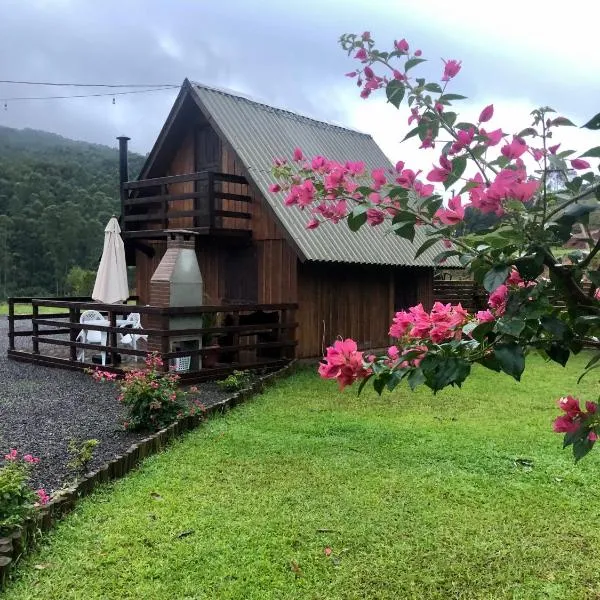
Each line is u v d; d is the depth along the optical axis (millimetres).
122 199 12766
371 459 5184
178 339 8906
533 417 6840
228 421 6508
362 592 3078
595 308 1805
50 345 13445
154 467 4930
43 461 5039
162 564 3311
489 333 1800
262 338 10898
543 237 1704
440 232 2012
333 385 8750
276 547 3537
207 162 12391
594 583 3209
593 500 4316
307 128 13797
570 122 1939
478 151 1942
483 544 3607
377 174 2293
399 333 2057
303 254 9922
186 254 9383
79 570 3232
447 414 6973
